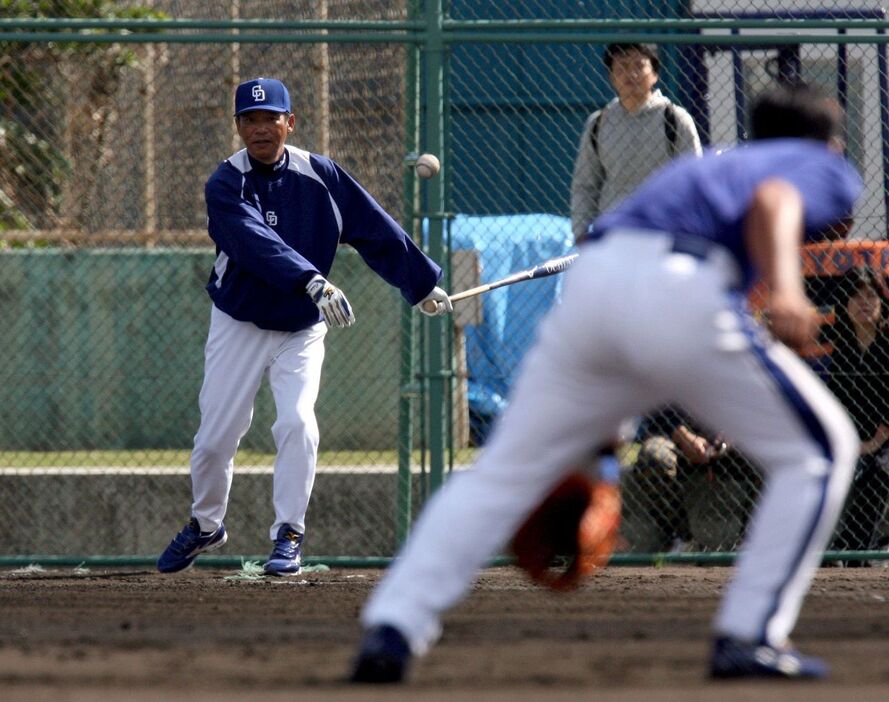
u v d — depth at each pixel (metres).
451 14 30.97
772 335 12.26
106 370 35.09
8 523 29.75
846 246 27.45
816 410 11.80
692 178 12.12
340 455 32.28
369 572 26.88
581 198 27.61
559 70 30.33
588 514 13.84
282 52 32.88
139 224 34.78
